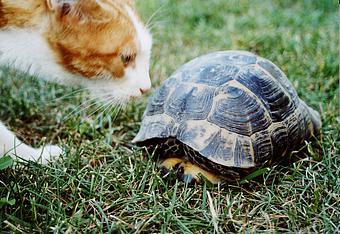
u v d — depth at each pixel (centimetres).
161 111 44
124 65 44
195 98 43
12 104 58
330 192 41
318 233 37
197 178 42
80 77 44
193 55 71
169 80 46
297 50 70
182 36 78
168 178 43
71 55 42
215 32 79
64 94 60
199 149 41
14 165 43
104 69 43
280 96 45
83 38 41
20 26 41
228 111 42
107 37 42
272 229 38
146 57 45
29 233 36
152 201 41
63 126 55
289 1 92
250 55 47
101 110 54
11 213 38
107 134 52
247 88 44
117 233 37
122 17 42
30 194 40
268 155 43
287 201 41
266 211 40
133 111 56
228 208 39
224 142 41
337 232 37
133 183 43
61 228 37
